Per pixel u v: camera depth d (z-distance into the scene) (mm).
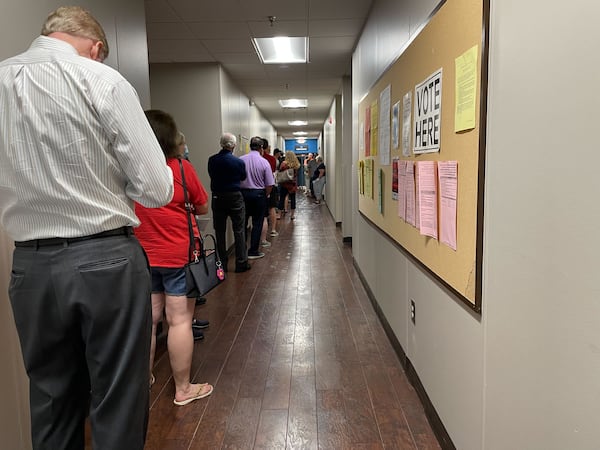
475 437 1461
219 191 4645
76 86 1140
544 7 964
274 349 2811
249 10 3713
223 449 1828
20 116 1135
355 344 2881
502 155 1205
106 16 2342
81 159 1150
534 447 1054
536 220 1021
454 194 1594
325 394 2254
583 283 844
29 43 1665
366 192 3824
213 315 3455
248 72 6141
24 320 1210
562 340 923
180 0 3492
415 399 2199
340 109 8047
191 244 2049
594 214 804
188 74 5574
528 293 1069
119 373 1236
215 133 5637
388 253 2932
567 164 886
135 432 1280
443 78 1686
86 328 1210
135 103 1224
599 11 770
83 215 1168
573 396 886
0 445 1500
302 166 20438
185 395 2174
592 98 799
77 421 1337
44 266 1168
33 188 1146
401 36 2475
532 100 1028
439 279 1797
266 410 2113
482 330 1388
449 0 1606
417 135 2074
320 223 8773
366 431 1940
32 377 1268
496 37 1229
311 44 4766
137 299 1257
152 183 1234
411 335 2344
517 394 1143
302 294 3988
